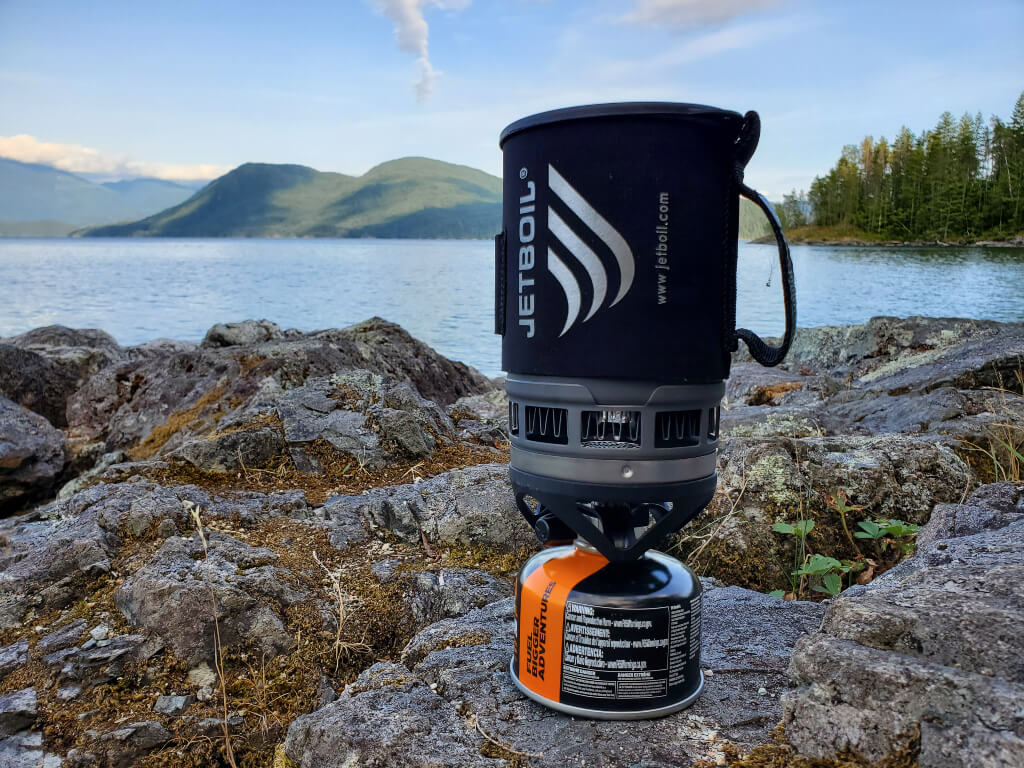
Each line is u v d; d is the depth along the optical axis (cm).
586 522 36
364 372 96
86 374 169
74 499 71
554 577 38
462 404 134
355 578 59
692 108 34
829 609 36
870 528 62
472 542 64
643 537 36
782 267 34
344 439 82
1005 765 26
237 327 163
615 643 36
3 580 57
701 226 35
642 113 34
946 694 28
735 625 47
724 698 38
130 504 66
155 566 55
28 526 67
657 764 33
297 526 67
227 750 45
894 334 162
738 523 65
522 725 36
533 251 36
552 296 35
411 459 82
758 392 142
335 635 53
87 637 52
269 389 114
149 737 45
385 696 40
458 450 86
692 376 35
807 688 32
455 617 54
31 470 116
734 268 36
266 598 54
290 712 48
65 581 57
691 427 36
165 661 50
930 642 31
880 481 68
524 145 36
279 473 78
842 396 122
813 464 70
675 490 35
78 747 44
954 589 35
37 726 46
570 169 34
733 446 73
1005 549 42
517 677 39
